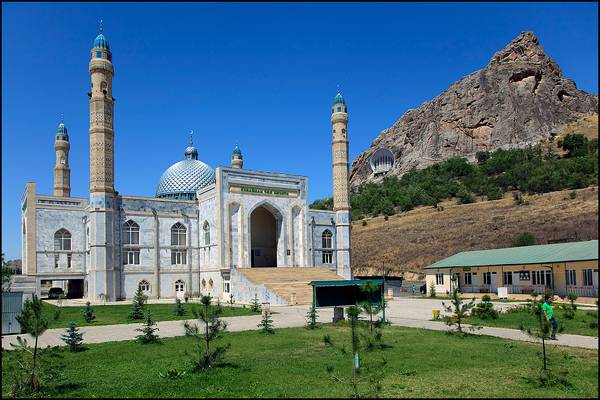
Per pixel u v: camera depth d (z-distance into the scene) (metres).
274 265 72.50
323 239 69.62
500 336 24.83
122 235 57.91
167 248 61.34
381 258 96.25
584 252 46.34
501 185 125.19
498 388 14.92
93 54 56.03
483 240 89.06
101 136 55.50
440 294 62.16
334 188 70.12
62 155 71.00
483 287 57.12
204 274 62.56
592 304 41.91
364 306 22.06
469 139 195.12
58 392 15.34
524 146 177.88
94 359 20.38
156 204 61.06
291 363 18.86
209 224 61.94
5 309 27.59
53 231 57.59
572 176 112.19
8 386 16.02
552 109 195.00
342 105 70.38
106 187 55.75
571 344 22.11
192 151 78.56
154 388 15.41
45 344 24.36
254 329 28.77
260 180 63.62
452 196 130.12
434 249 92.12
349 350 21.02
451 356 19.72
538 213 95.19
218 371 17.69
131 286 57.75
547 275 49.06
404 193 135.88
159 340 24.75
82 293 61.41
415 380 15.99
